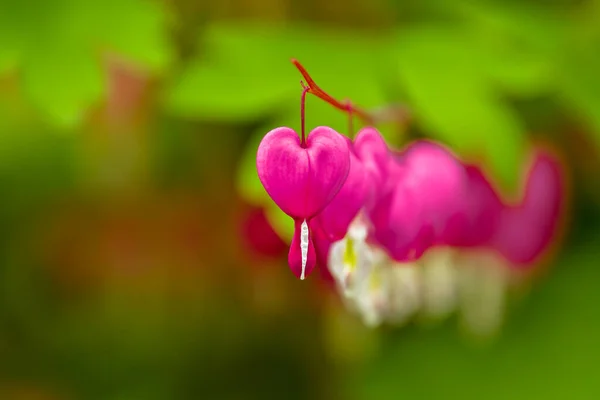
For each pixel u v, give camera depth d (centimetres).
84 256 71
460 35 64
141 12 60
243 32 61
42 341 73
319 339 72
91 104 59
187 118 65
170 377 74
